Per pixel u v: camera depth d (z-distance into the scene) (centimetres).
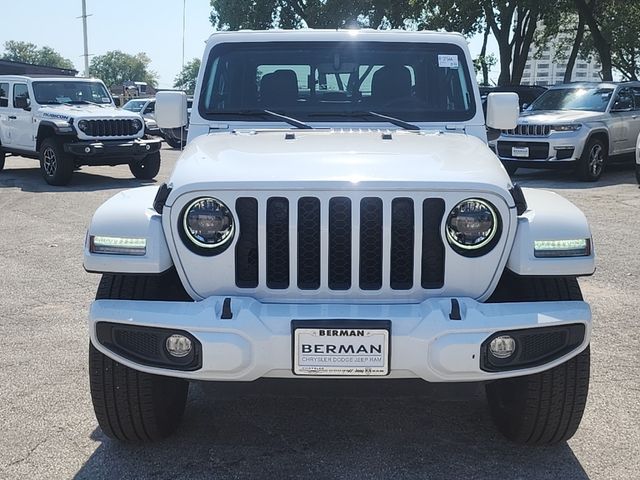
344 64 437
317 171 306
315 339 288
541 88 1952
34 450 349
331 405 405
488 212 300
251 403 407
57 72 3278
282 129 419
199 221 299
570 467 333
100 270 306
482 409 399
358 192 295
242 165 318
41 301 606
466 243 300
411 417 389
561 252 303
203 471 330
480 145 377
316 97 438
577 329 303
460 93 436
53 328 534
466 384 314
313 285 302
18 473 328
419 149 353
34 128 1456
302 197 297
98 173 1647
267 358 290
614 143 1364
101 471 330
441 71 438
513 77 2933
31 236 886
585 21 2831
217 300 296
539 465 335
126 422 335
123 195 338
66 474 328
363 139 380
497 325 290
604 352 477
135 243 303
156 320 293
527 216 308
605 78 2631
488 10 2773
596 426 373
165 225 303
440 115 429
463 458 342
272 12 3778
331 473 329
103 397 327
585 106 1393
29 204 1148
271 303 302
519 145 1336
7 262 750
